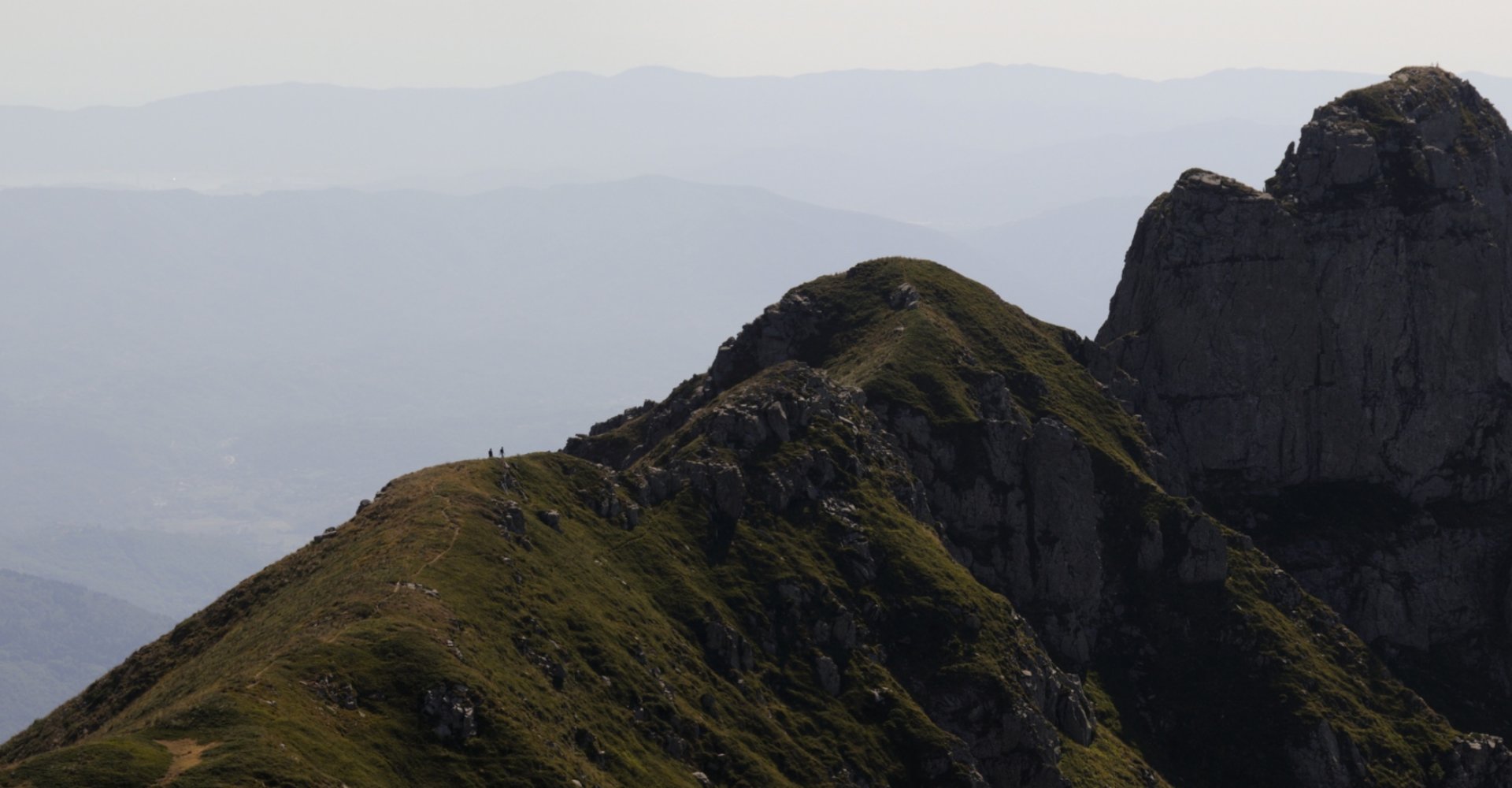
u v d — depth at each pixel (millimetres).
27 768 191125
